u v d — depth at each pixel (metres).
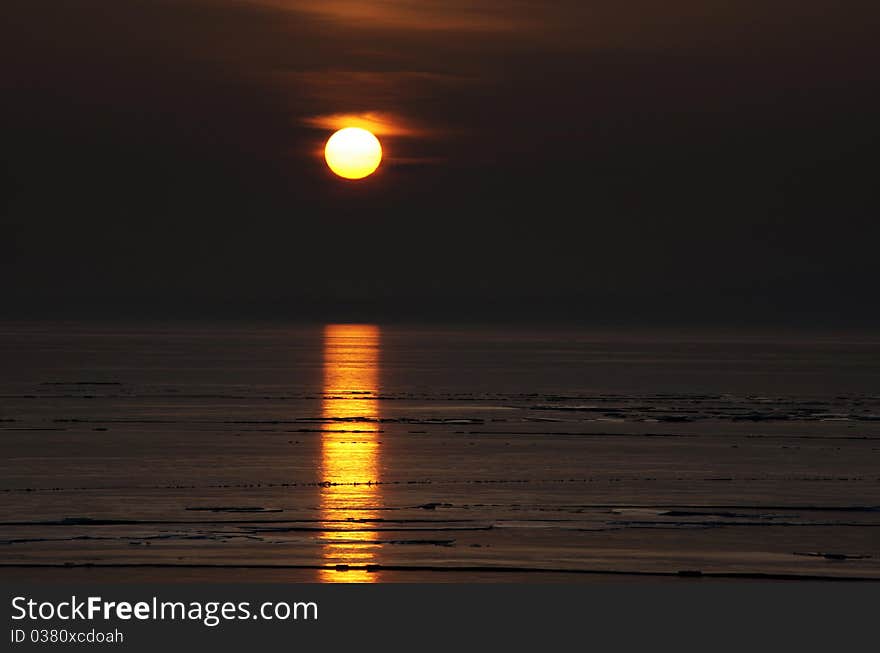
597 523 77.38
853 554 68.44
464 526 75.94
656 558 67.12
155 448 121.94
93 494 88.94
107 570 63.50
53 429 143.88
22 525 75.56
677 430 148.50
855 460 115.31
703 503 86.88
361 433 141.00
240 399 198.62
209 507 82.94
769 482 98.62
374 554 67.69
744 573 63.44
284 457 113.88
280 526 75.50
